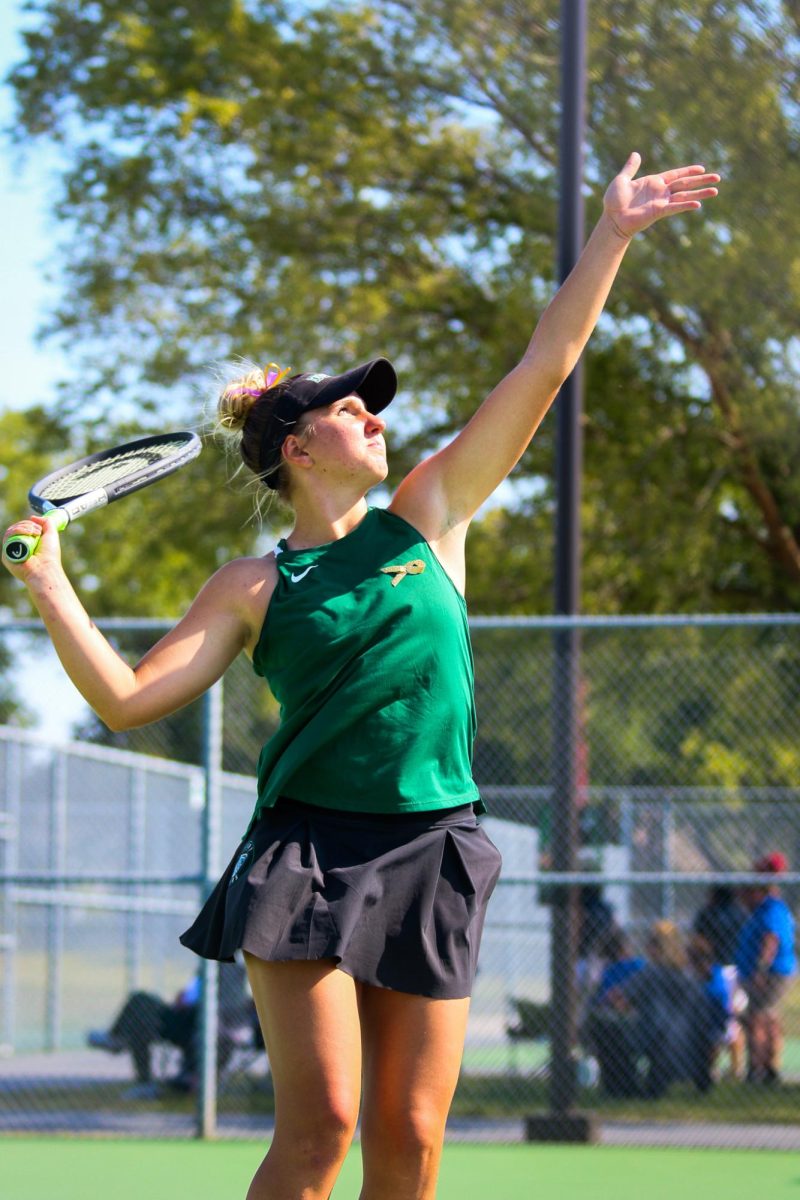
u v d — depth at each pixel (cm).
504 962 1825
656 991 1341
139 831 1830
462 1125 1251
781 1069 1712
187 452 530
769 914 1406
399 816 457
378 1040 457
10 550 452
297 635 462
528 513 2494
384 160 2419
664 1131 1206
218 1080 1406
